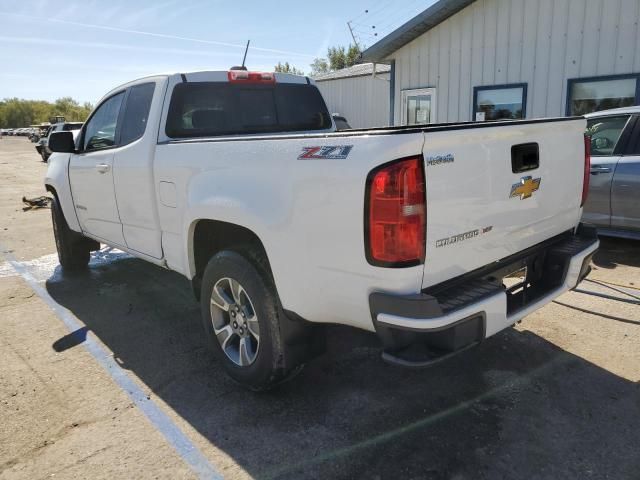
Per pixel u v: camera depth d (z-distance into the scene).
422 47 11.57
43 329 4.44
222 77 4.32
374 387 3.34
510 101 10.40
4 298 5.26
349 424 2.95
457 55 10.99
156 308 4.91
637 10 8.59
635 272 5.27
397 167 2.27
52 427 2.99
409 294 2.37
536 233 3.12
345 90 20.27
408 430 2.88
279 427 2.95
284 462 2.65
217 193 3.14
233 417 3.06
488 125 2.64
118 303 5.06
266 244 2.85
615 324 4.08
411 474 2.53
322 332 3.14
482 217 2.64
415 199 2.30
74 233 5.81
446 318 2.30
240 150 3.00
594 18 9.08
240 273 3.08
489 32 10.41
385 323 2.38
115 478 2.56
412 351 2.41
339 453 2.71
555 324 4.13
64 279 5.89
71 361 3.83
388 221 2.30
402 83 12.15
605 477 2.47
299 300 2.77
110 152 4.43
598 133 6.00
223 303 3.36
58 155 5.63
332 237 2.51
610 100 9.16
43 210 10.93
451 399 3.17
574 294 4.71
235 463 2.65
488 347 3.80
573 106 9.62
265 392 3.30
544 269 3.28
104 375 3.61
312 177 2.56
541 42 9.75
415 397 3.21
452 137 2.41
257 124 4.55
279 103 4.72
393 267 2.33
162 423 3.01
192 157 3.39
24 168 23.42
